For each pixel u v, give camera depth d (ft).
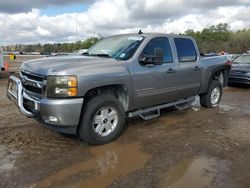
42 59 17.17
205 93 24.90
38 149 15.23
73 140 16.61
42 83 14.74
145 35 18.95
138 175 12.57
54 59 16.79
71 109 14.37
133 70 17.04
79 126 15.40
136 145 16.11
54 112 14.25
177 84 20.40
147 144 16.28
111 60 16.79
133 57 17.37
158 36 19.31
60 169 13.01
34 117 15.53
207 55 25.54
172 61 20.02
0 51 50.06
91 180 12.09
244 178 12.39
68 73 14.32
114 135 16.55
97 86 15.20
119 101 16.70
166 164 13.70
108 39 20.65
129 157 14.47
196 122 20.81
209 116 22.59
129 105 17.35
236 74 37.70
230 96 32.14
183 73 20.75
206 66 23.35
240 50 236.02
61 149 15.31
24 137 16.87
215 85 25.34
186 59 21.31
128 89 16.85
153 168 13.26
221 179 12.28
